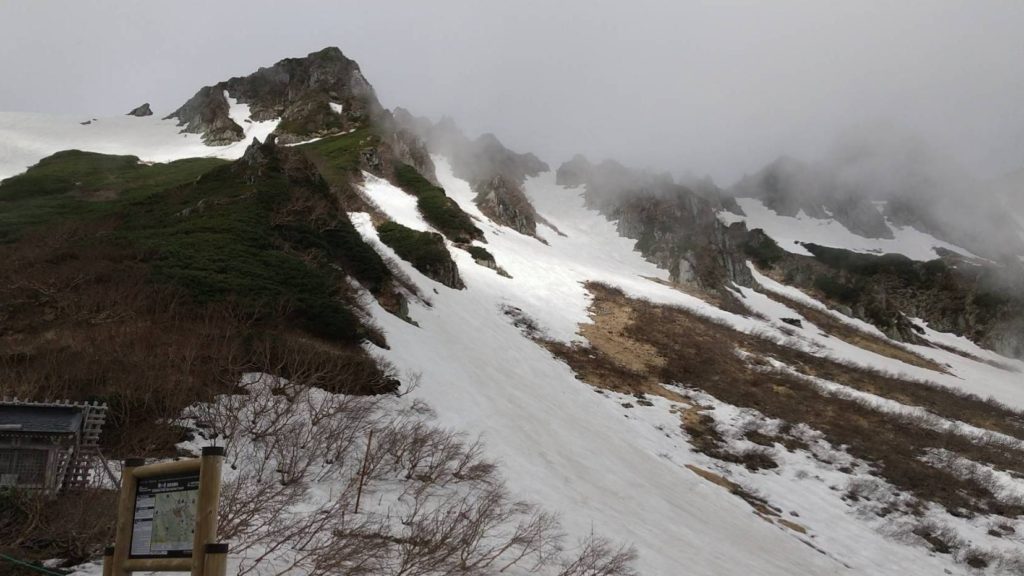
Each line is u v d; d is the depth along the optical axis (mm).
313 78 79750
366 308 21234
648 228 87375
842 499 23328
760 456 25766
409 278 30578
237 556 7926
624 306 47312
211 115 74188
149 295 15961
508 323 35594
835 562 18547
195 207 23438
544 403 22969
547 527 11742
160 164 54594
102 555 7516
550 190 107375
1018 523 23391
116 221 24203
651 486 18703
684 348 39469
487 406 18672
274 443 11148
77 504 8195
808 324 68188
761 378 36812
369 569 8234
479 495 12227
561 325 38906
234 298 16672
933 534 21609
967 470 27516
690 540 15016
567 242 77625
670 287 63906
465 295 36562
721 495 21094
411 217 48531
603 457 19484
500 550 10211
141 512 5234
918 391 45688
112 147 64062
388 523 10047
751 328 50844
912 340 76062
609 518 14281
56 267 17391
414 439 12609
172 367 12820
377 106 78312
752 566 14766
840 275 91312
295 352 14594
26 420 8422
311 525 8820
